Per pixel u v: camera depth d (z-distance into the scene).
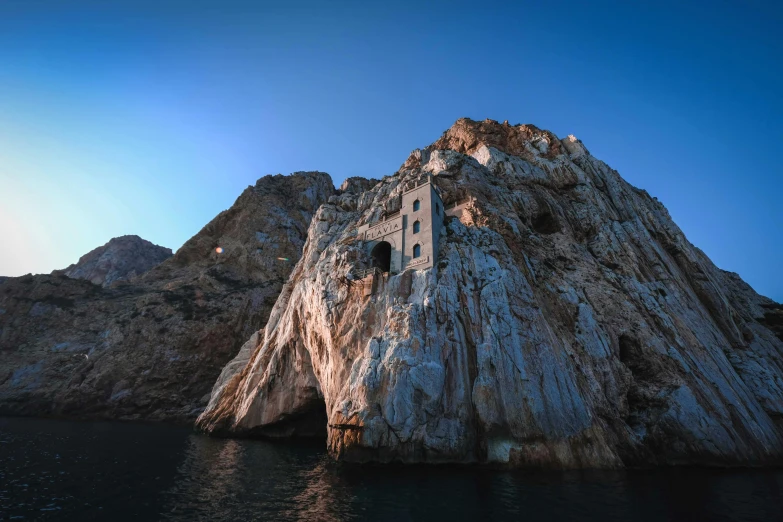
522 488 22.61
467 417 29.58
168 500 20.22
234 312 83.56
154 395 70.81
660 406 36.25
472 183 52.47
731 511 20.31
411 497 20.67
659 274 51.25
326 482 23.83
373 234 43.34
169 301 85.00
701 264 60.59
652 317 44.34
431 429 28.59
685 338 43.34
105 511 18.41
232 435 46.94
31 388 70.44
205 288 91.25
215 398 54.59
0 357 74.88
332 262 42.22
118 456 31.88
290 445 41.09
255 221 109.31
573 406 30.92
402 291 35.41
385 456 27.66
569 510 19.06
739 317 57.84
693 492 23.67
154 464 29.08
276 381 45.69
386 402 29.09
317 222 65.50
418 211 40.34
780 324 64.69
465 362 31.67
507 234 43.53
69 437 42.12
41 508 18.59
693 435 34.12
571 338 38.28
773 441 38.03
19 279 87.44
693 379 38.69
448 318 33.19
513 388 30.33
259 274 99.44
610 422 33.25
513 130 74.81
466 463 28.17
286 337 46.38
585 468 28.12
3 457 29.72
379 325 34.78
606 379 36.53
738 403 38.91
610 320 42.34
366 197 65.31
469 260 37.72
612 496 21.72
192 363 75.38
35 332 80.00
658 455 33.56
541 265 44.44
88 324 82.88
